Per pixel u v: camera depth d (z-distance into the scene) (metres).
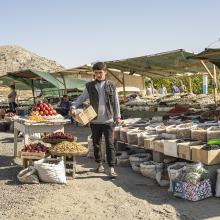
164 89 27.83
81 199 6.23
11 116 17.80
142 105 17.61
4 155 10.77
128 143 8.98
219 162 6.34
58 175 7.17
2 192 6.81
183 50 13.37
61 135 8.26
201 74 21.86
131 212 5.57
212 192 6.18
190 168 6.18
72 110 7.45
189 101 15.52
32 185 7.12
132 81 25.33
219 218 5.22
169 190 6.49
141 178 7.53
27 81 26.44
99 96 7.41
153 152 7.98
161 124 9.84
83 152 7.52
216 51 11.00
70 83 24.23
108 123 7.45
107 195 6.43
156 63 16.31
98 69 7.39
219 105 13.48
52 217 5.45
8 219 5.43
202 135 7.62
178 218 5.28
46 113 9.61
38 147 8.20
